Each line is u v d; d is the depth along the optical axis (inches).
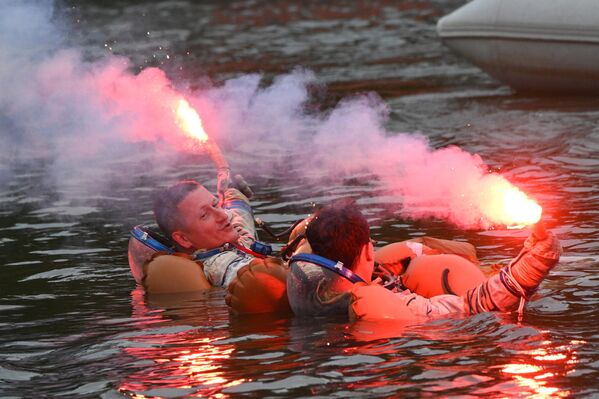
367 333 482.9
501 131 1114.7
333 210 521.3
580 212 746.2
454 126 1168.2
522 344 454.9
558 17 1310.3
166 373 446.0
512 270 498.0
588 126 1104.2
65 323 543.2
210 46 2130.9
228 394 414.6
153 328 522.3
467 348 453.1
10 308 581.3
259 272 540.4
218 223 595.2
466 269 537.3
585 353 439.2
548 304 518.3
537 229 486.0
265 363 450.3
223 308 553.0
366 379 421.7
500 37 1364.4
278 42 2174.0
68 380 445.1
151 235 623.5
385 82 1565.0
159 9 2903.5
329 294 514.9
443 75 1605.6
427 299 516.1
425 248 582.2
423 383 413.4
